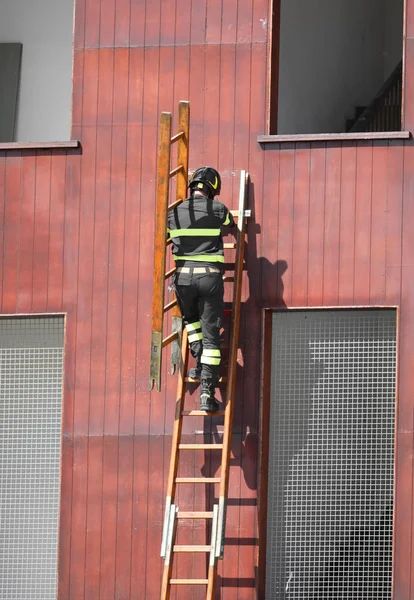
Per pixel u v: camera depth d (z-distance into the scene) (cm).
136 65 2777
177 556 2644
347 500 2662
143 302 2722
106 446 2691
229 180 2703
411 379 2591
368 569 2642
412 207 2633
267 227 2673
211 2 2766
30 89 3425
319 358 2681
